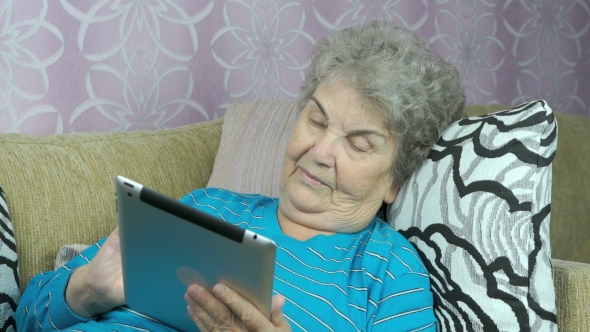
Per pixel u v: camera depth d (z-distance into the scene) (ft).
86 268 3.63
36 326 3.82
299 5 6.66
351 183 3.88
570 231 6.16
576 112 8.39
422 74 3.89
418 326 3.60
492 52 7.75
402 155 3.99
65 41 5.63
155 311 3.27
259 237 2.54
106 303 3.59
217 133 5.79
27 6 5.44
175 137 5.50
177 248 2.75
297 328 3.52
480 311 3.48
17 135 4.83
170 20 6.06
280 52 6.64
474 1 7.55
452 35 7.48
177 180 5.26
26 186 4.55
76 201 4.71
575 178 6.23
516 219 3.48
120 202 2.75
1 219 4.22
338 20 6.88
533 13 7.92
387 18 7.13
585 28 8.29
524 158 3.55
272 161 5.07
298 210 4.02
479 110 6.18
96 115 5.85
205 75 6.30
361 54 3.88
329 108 3.86
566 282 3.56
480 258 3.51
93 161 4.92
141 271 2.99
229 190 4.94
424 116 3.89
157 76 6.07
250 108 5.51
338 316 3.59
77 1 5.63
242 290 2.74
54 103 5.66
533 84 8.05
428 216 3.84
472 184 3.65
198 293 2.80
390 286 3.68
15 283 4.17
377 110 3.78
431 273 3.77
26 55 5.49
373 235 3.96
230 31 6.36
